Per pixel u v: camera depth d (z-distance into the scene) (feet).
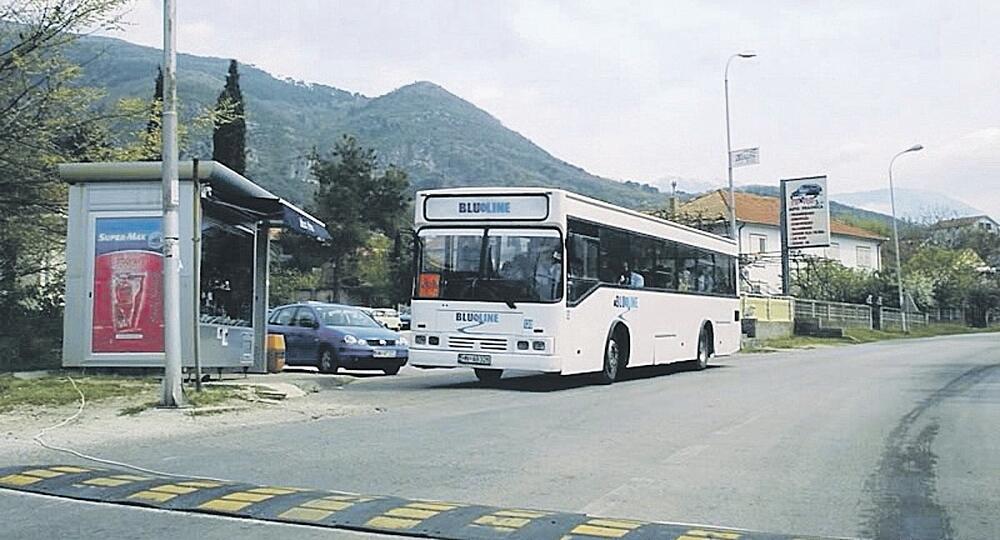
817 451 33.01
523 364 55.26
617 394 54.39
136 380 49.16
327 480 27.32
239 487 25.84
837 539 21.13
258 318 61.31
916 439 36.17
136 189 49.49
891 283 221.46
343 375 69.31
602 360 60.59
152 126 66.18
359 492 25.72
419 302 57.57
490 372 64.34
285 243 199.21
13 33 60.59
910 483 27.43
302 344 70.90
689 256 76.38
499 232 56.65
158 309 49.37
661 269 70.54
